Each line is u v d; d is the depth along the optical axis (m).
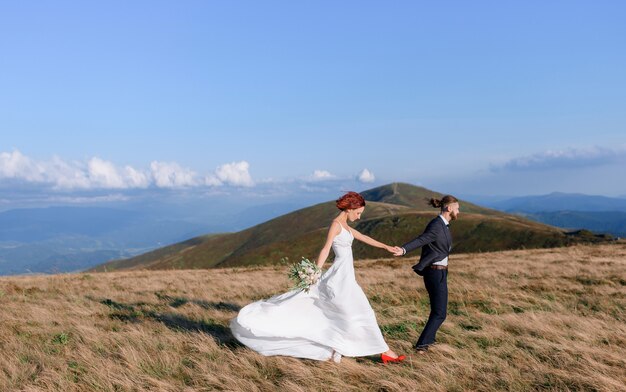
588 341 8.05
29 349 7.98
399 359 7.24
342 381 6.28
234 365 7.01
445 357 7.16
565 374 6.31
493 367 6.82
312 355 7.05
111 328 9.86
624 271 17.31
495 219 142.12
